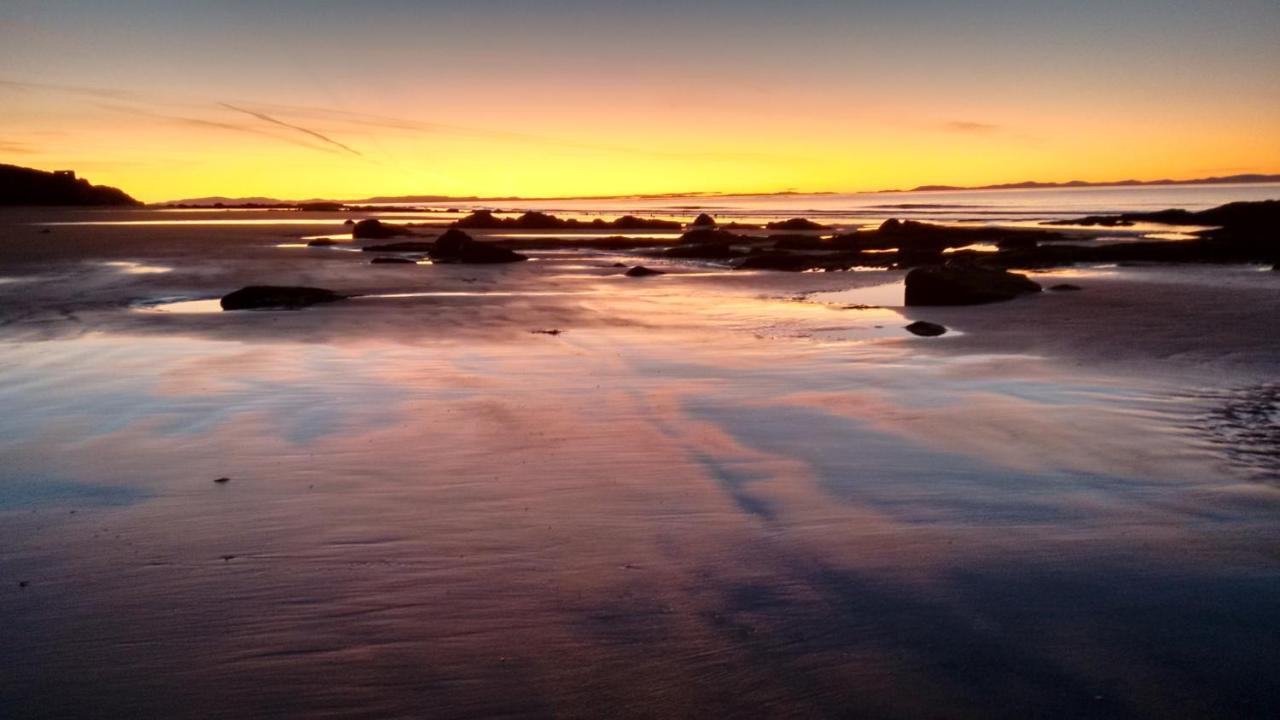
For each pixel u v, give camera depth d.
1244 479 6.69
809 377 10.84
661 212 130.12
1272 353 12.03
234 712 3.49
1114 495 6.32
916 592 4.62
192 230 58.03
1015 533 5.53
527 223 69.75
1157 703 3.56
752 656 3.95
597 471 6.89
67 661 3.89
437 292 21.48
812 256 32.41
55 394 9.67
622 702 3.58
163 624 4.25
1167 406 9.09
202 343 13.34
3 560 5.07
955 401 9.42
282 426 8.28
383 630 4.19
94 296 19.92
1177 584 4.73
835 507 6.05
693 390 10.05
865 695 3.63
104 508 5.99
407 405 9.19
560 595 4.59
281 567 4.95
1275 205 50.25
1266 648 4.01
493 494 6.31
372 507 6.01
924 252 31.72
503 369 11.34
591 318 16.77
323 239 43.41
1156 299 17.98
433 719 3.45
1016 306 17.61
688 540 5.40
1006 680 3.74
